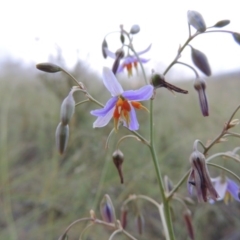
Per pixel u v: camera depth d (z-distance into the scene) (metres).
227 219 0.20
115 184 0.22
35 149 0.26
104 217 0.11
